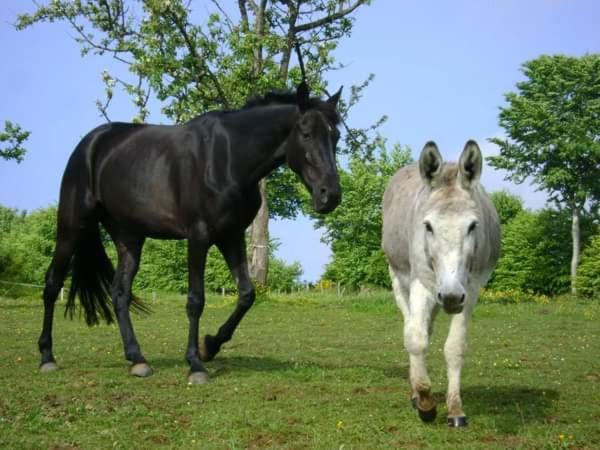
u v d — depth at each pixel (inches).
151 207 348.5
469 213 217.0
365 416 257.9
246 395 293.4
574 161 1744.6
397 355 434.9
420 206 236.8
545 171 1770.4
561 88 1758.1
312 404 277.4
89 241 378.3
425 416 245.9
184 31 1061.8
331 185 319.0
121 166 357.1
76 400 281.0
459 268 211.9
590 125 1734.7
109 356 417.1
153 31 1063.0
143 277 2098.9
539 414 262.5
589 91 1754.4
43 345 362.3
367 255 1818.4
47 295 368.8
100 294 382.6
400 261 274.1
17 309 817.5
